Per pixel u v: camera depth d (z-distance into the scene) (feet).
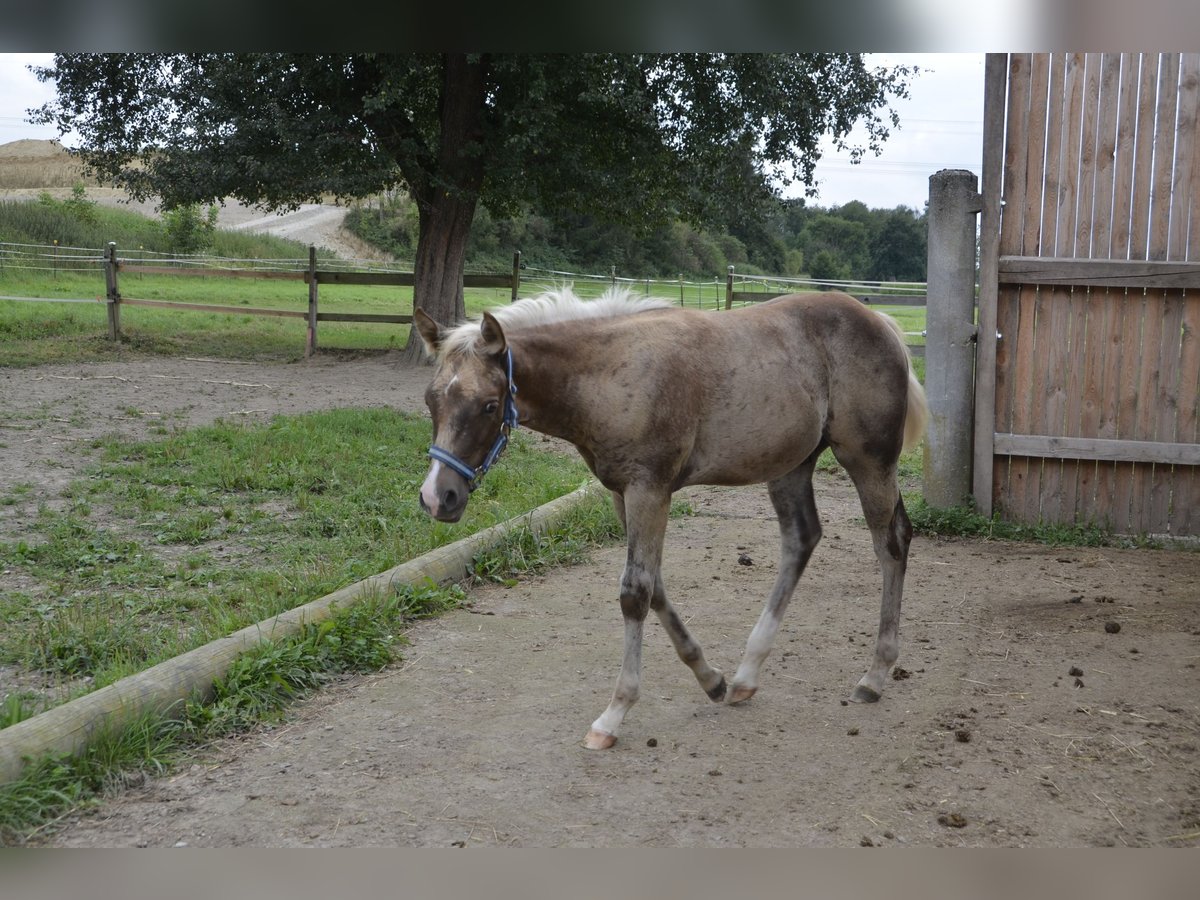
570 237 158.40
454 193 48.98
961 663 15.02
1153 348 22.07
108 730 11.36
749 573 20.06
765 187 55.31
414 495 24.23
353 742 12.22
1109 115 21.70
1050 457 22.86
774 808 10.63
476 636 16.21
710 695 13.46
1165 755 11.74
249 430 31.53
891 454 14.10
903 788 11.06
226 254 120.88
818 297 14.23
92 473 25.54
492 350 11.35
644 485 12.17
